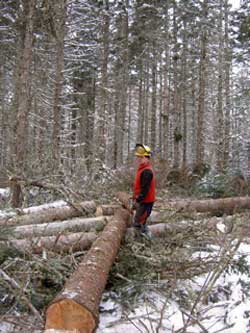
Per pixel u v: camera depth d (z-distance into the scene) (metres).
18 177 9.12
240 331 4.09
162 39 20.64
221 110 19.48
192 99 30.34
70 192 8.94
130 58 23.73
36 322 4.02
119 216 6.66
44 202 9.58
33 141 16.61
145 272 5.25
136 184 6.54
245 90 19.70
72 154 19.09
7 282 4.48
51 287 4.96
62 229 6.59
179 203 9.23
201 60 19.84
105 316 4.51
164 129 18.70
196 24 20.09
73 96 22.31
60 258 5.33
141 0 19.98
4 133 18.89
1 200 10.09
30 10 10.94
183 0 20.11
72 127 22.16
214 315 4.46
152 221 7.71
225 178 12.38
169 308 4.61
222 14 21.12
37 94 15.97
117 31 21.27
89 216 7.91
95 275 4.03
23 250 5.28
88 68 21.03
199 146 18.22
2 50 16.69
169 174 14.32
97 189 9.93
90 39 19.06
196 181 14.01
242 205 9.92
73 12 14.98
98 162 13.35
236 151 24.33
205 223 7.64
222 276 5.41
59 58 13.78
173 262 5.32
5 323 4.11
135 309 4.57
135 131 40.19
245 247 6.54
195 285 5.22
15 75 14.65
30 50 10.89
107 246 4.98
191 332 3.99
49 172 9.81
